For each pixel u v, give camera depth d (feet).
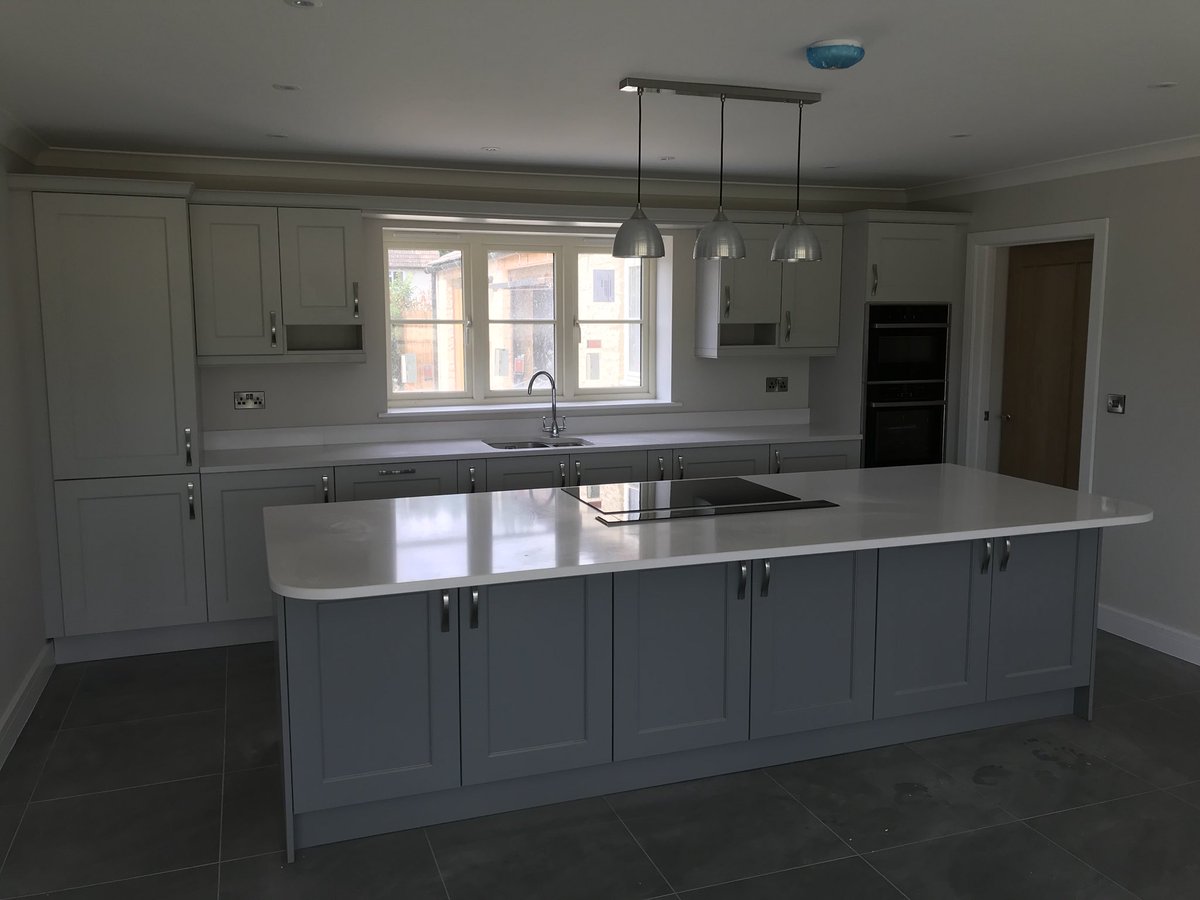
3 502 11.27
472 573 8.10
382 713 8.58
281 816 9.34
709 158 14.71
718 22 8.18
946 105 11.24
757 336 18.44
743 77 9.98
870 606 10.26
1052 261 16.57
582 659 9.17
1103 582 15.06
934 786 9.94
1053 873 8.39
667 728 9.61
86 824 9.18
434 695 8.70
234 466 13.71
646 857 8.61
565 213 15.85
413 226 16.39
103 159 13.92
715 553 8.82
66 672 13.21
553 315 18.04
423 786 8.80
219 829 9.09
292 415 15.88
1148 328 13.97
